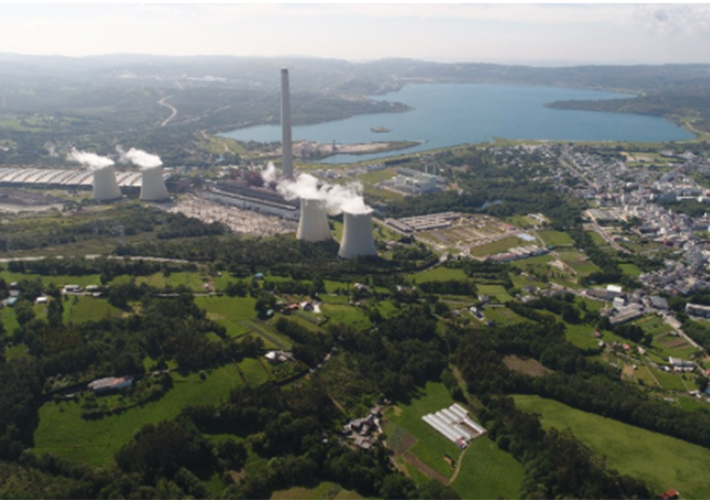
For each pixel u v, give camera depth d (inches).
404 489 6781.5
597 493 6555.1
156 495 6515.8
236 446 7445.9
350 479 7003.0
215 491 6914.4
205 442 7381.9
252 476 7017.7
